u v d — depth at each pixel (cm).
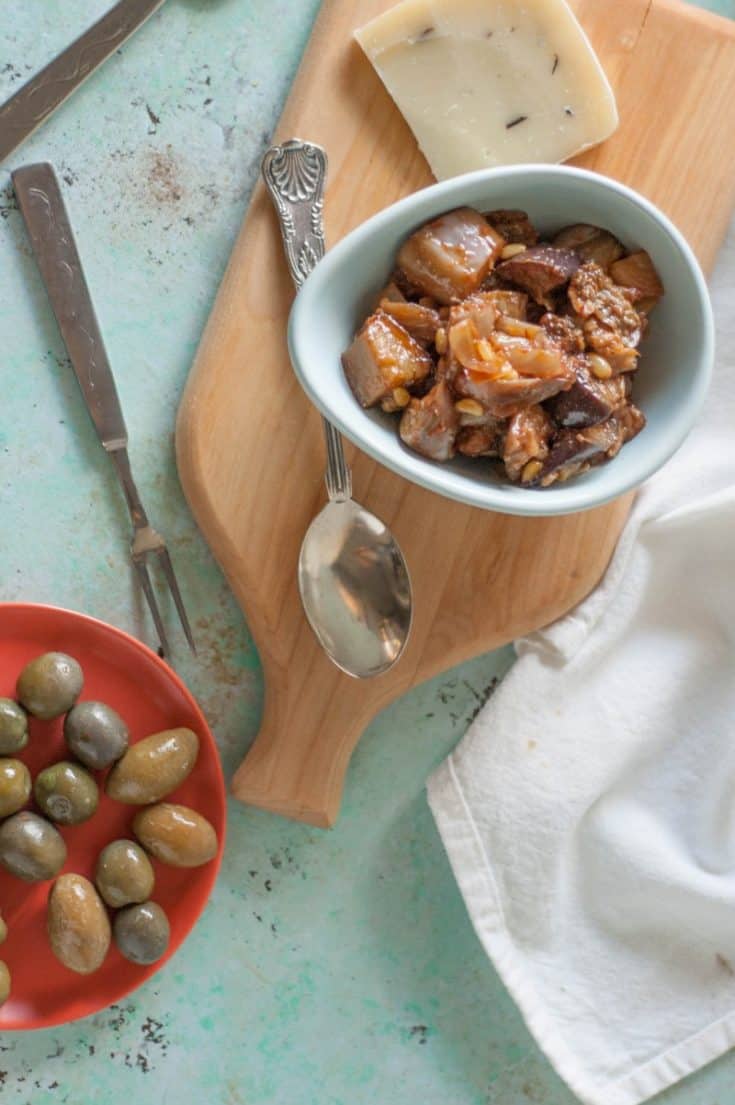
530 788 73
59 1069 72
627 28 69
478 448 65
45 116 69
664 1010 75
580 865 75
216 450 69
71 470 71
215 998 73
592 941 75
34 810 69
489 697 73
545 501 64
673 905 74
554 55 67
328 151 69
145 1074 73
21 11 69
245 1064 73
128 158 70
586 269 65
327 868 74
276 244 68
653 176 70
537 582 71
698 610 74
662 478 72
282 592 70
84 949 68
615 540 71
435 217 65
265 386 69
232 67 70
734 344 72
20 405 70
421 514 70
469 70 68
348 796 74
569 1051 74
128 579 71
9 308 70
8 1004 70
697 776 75
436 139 68
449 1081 74
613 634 73
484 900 73
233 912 73
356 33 68
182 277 70
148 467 71
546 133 68
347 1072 74
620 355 65
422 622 71
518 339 64
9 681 70
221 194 71
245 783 72
